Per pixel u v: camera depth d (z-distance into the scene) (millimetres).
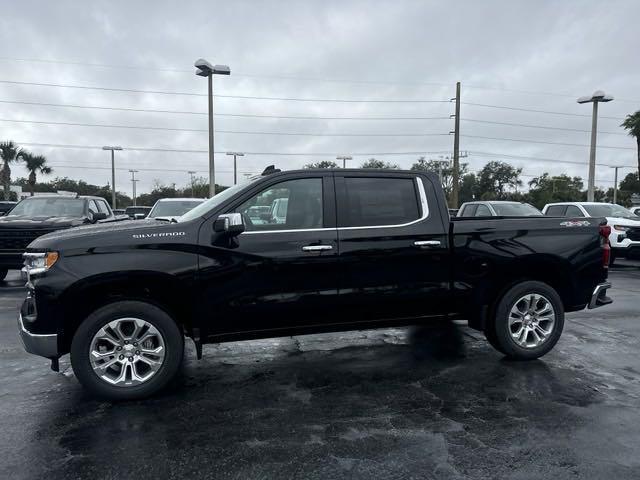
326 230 4602
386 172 4895
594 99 23156
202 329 4402
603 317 7320
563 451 3307
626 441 3445
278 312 4508
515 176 70438
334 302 4609
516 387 4453
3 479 2980
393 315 4852
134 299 4207
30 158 42719
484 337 6168
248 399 4223
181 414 3916
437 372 4875
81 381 4074
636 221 12969
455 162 31984
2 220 10188
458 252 4902
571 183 73438
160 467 3121
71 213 11422
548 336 5160
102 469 3096
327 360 5297
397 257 4734
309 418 3832
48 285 3996
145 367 4344
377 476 3016
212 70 20281
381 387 4480
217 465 3146
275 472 3066
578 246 5207
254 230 4496
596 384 4520
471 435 3535
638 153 39938
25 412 3959
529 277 5242
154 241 4215
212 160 20922
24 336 4086
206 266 4297
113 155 40094
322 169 4758
